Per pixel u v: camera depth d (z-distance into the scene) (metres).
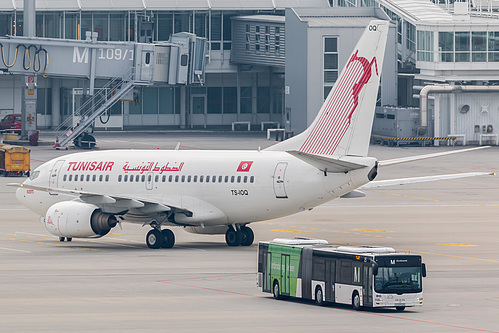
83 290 138.62
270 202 182.38
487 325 114.38
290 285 132.88
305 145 183.12
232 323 113.94
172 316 118.50
